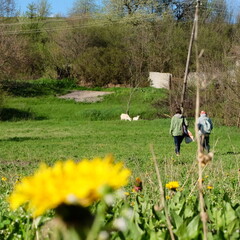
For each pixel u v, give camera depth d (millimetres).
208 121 20953
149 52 57906
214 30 57438
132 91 51375
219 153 22375
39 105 51125
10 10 72250
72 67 63375
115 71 60875
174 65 55781
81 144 27547
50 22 76688
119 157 21281
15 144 27312
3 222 4250
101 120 46094
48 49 64875
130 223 3289
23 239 3816
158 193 6758
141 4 71375
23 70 61688
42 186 1298
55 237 1337
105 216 3883
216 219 3910
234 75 34875
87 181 1282
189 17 68875
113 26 66812
